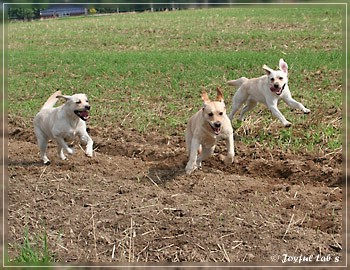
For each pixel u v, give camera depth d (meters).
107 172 9.51
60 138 9.98
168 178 8.93
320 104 12.57
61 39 32.91
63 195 8.55
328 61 17.84
